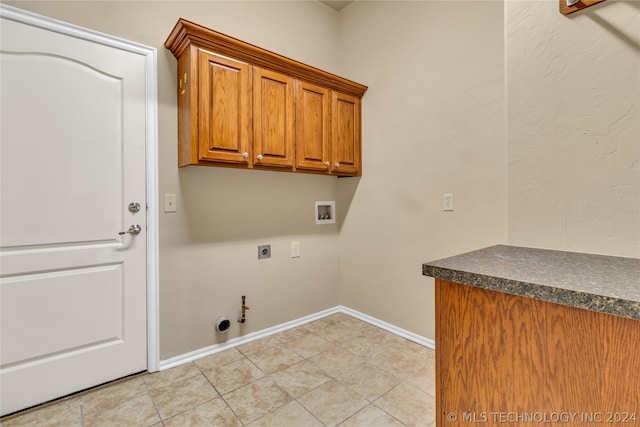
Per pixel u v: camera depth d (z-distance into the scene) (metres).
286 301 2.54
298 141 2.22
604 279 0.73
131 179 1.82
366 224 2.66
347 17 2.81
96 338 1.73
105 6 1.74
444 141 2.11
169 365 1.95
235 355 2.10
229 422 1.47
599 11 1.13
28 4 1.53
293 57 2.56
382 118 2.51
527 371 0.73
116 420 1.48
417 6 2.25
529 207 1.32
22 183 1.54
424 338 2.25
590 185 1.17
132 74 1.82
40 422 1.47
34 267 1.57
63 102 1.63
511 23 1.35
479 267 0.86
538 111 1.28
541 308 0.71
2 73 1.48
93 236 1.72
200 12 2.07
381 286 2.55
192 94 1.75
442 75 2.11
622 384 0.61
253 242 2.34
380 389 1.71
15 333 1.53
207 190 2.11
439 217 2.15
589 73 1.16
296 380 1.80
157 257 1.91
